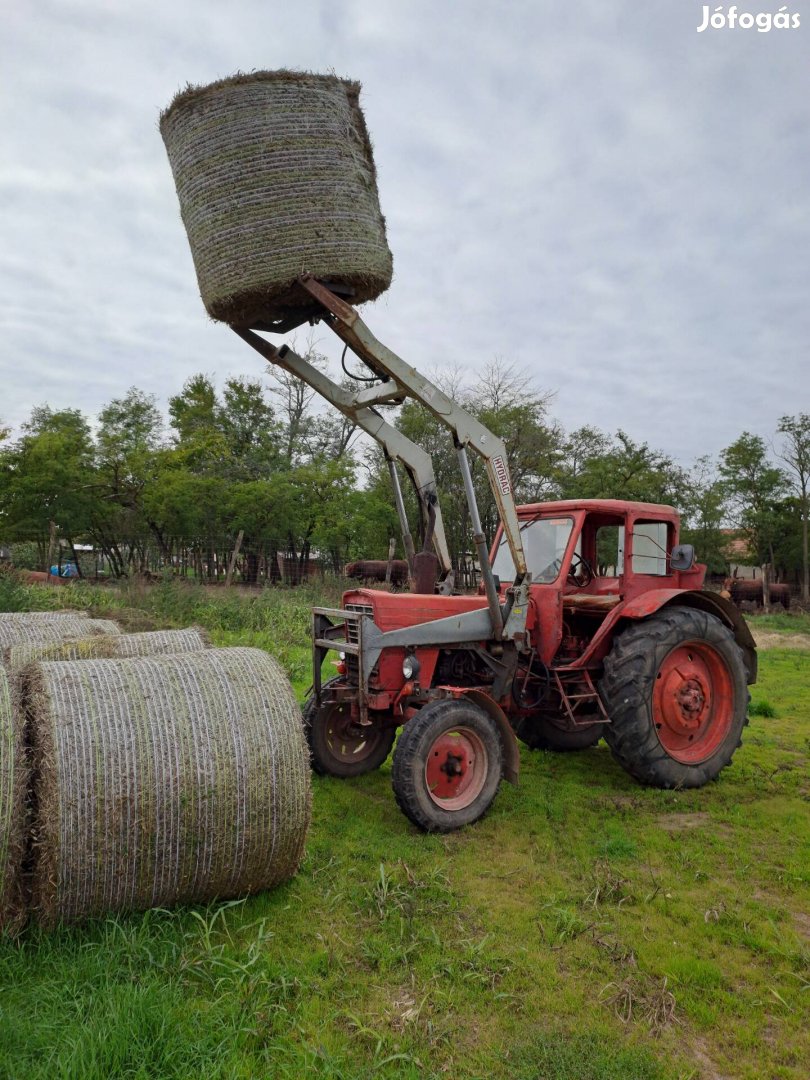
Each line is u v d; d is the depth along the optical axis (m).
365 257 3.98
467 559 17.94
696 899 3.34
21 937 2.71
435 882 3.40
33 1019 2.23
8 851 2.60
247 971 2.54
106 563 24.81
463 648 4.71
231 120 3.84
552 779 5.13
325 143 3.91
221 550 22.94
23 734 2.76
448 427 4.48
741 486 31.33
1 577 10.34
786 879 3.53
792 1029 2.47
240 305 3.97
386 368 4.21
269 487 22.67
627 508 5.29
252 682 3.15
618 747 4.82
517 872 3.59
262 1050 2.23
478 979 2.65
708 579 27.03
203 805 2.87
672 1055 2.32
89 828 2.69
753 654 5.52
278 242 3.82
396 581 17.75
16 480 19.50
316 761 4.92
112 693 2.90
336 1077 2.12
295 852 3.12
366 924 3.04
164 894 2.89
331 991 2.58
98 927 2.78
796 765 5.45
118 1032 2.12
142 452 21.56
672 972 2.75
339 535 22.72
